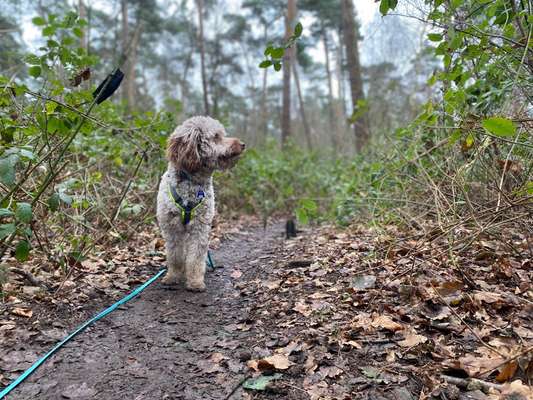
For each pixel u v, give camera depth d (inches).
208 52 1194.0
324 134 1662.2
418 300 124.4
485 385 85.7
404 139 217.6
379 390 90.9
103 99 147.7
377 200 199.8
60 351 113.9
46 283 153.5
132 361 111.0
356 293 139.3
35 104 148.1
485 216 141.3
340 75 1160.2
